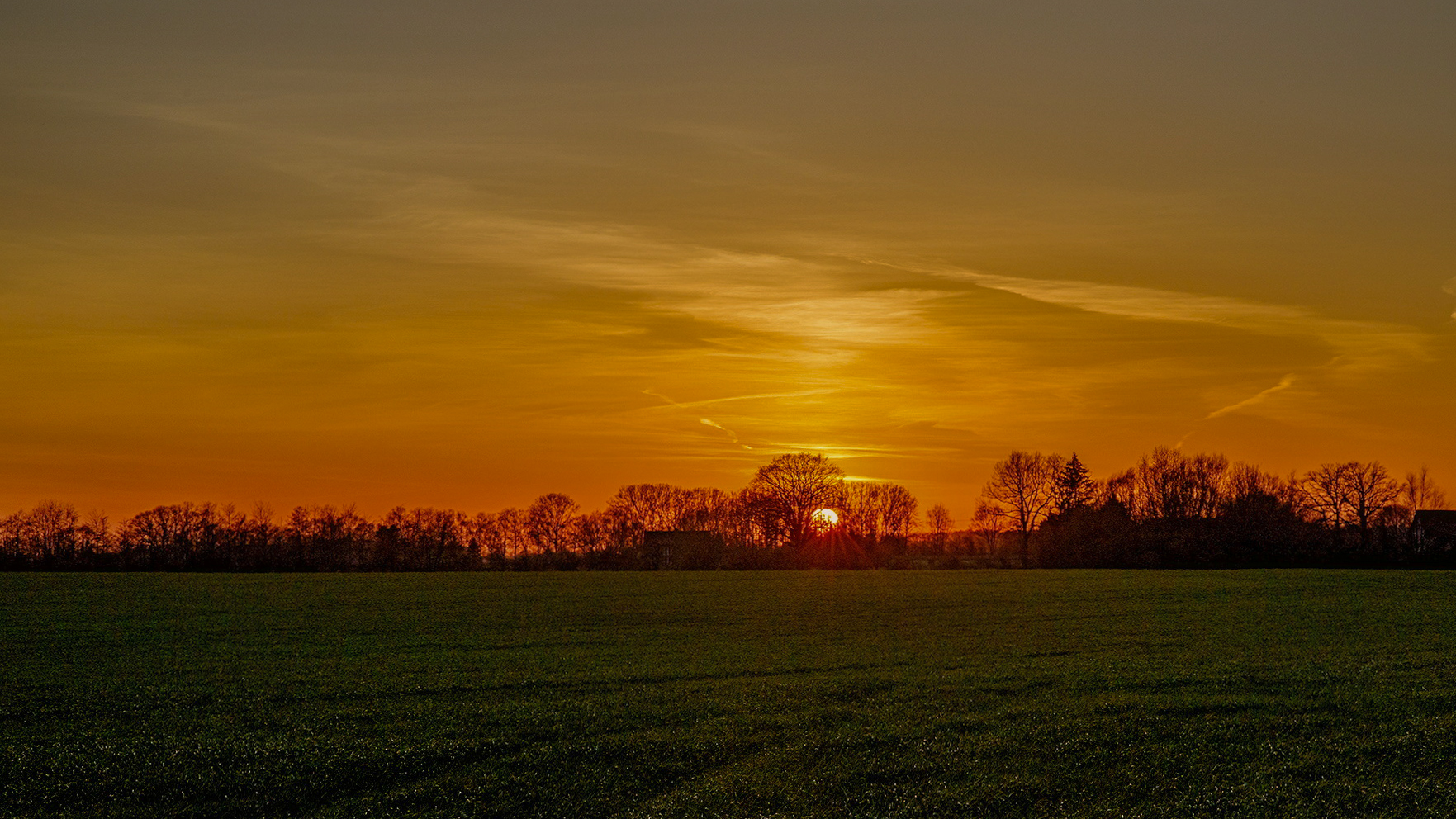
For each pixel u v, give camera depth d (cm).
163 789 2128
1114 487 13212
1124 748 2277
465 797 2073
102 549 12500
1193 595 6319
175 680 3294
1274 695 2762
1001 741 2327
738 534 13650
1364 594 6334
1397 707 2589
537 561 11888
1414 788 2008
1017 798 2019
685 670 3431
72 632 4747
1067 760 2205
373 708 2805
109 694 3044
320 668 3562
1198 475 13125
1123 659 3541
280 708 2817
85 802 2075
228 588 7612
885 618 5188
